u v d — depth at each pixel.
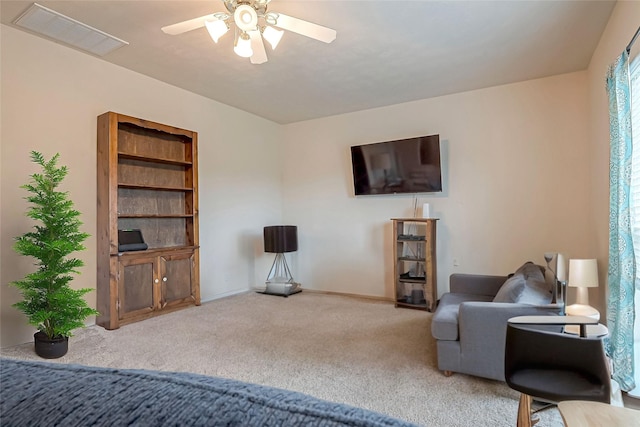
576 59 3.57
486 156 4.36
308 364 2.68
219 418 0.46
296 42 3.18
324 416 0.46
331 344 3.10
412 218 4.62
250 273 5.37
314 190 5.62
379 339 3.23
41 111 3.19
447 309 2.84
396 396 2.20
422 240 4.39
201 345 3.06
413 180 4.65
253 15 2.19
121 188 3.88
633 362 2.16
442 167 4.62
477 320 2.37
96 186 3.57
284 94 4.58
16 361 0.65
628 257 2.20
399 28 2.94
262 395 0.51
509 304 2.35
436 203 4.66
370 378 2.45
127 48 3.34
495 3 2.59
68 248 2.68
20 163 3.06
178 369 2.59
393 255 4.70
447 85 4.26
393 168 4.78
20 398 0.53
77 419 0.49
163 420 0.47
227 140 5.02
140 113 3.95
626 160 2.21
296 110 5.25
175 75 3.98
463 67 3.74
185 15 2.78
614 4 2.59
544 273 3.16
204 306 4.39
